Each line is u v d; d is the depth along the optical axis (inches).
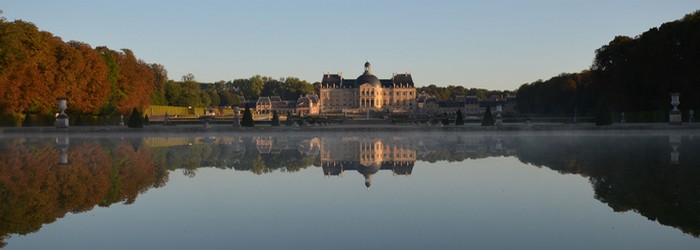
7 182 692.1
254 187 667.4
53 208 537.6
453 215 507.2
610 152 1096.8
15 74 2352.4
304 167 874.1
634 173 749.9
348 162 951.0
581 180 696.4
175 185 682.8
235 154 1126.4
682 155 1010.1
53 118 2674.7
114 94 3474.4
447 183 691.4
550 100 5575.8
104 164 912.9
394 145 1389.0
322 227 464.1
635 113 2901.1
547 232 441.4
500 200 574.6
